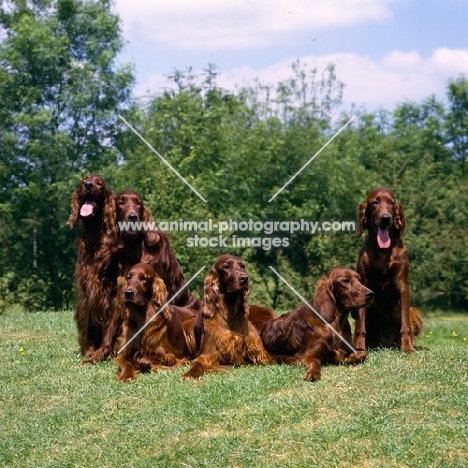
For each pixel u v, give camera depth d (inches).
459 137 1803.6
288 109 1242.6
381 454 220.8
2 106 1106.1
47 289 1161.4
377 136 1614.2
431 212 1299.2
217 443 235.8
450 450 220.4
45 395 306.8
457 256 1248.8
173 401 277.6
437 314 1310.3
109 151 1096.2
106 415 274.1
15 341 431.2
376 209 345.1
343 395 270.2
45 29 1085.1
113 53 1130.7
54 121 1103.0
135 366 332.5
